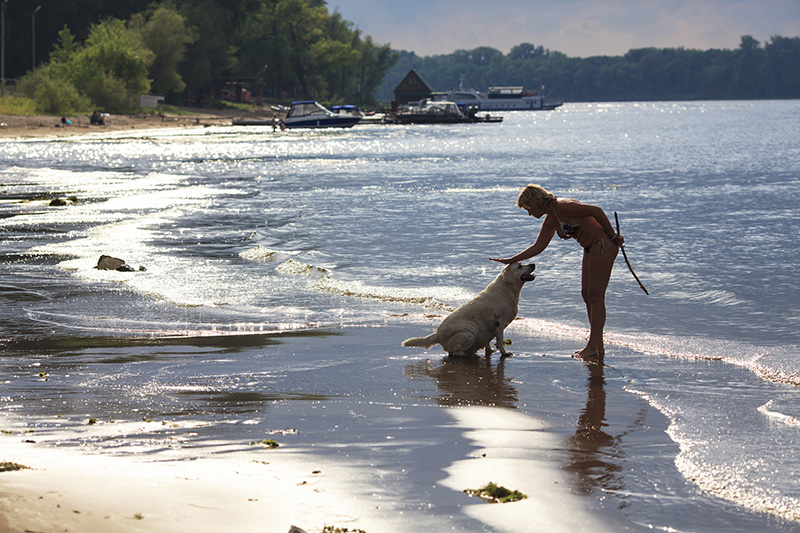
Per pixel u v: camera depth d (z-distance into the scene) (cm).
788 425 870
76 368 1145
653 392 1021
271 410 930
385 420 888
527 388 1047
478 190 4153
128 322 1466
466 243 2386
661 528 595
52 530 534
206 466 706
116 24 14812
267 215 3084
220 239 2484
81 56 13962
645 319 1484
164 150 7906
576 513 618
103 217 2981
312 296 1700
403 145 9212
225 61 18875
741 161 6469
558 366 1170
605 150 8356
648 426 870
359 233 2608
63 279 1869
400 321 1482
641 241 2406
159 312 1548
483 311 1238
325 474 693
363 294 1709
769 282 1775
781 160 6538
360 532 563
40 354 1235
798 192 3941
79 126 11562
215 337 1362
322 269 1978
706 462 742
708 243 2347
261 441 795
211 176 5069
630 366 1165
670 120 19938
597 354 1227
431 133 12519
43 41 16612
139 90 14650
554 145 9375
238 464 714
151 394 1005
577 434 838
